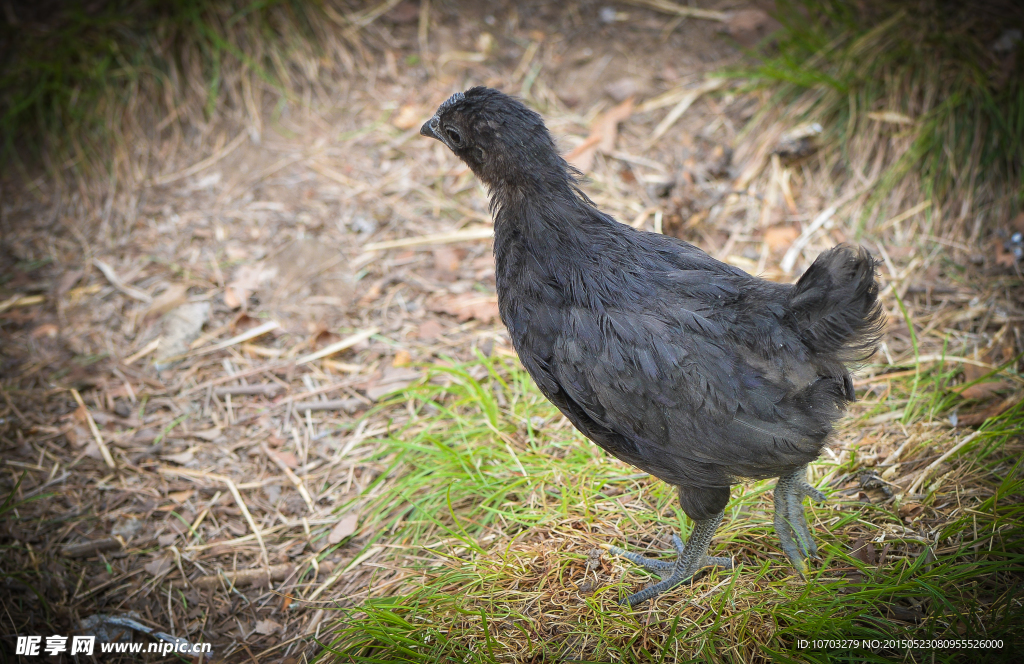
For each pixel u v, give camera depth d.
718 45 6.38
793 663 3.09
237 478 4.46
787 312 3.04
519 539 3.89
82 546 4.13
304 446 4.58
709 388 3.07
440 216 5.76
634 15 6.68
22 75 6.09
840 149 5.60
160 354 5.06
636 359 3.14
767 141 5.73
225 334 5.16
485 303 5.16
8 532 4.18
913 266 5.02
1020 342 4.46
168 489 4.40
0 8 6.39
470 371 4.79
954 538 3.54
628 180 5.73
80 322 5.25
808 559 3.56
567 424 4.40
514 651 3.36
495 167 3.46
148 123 6.17
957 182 5.20
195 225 5.74
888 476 3.89
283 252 5.55
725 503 3.34
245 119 6.24
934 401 4.21
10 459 4.52
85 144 6.02
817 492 3.74
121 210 5.85
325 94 6.39
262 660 3.67
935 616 3.12
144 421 4.73
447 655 3.39
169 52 6.23
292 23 6.43
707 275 3.25
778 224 5.41
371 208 5.79
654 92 6.22
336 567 4.02
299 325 5.19
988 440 3.86
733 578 3.46
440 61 6.51
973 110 5.29
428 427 4.51
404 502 4.28
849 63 5.72
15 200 5.93
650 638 3.32
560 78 6.39
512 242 3.46
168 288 5.39
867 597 3.32
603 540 3.83
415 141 6.16
